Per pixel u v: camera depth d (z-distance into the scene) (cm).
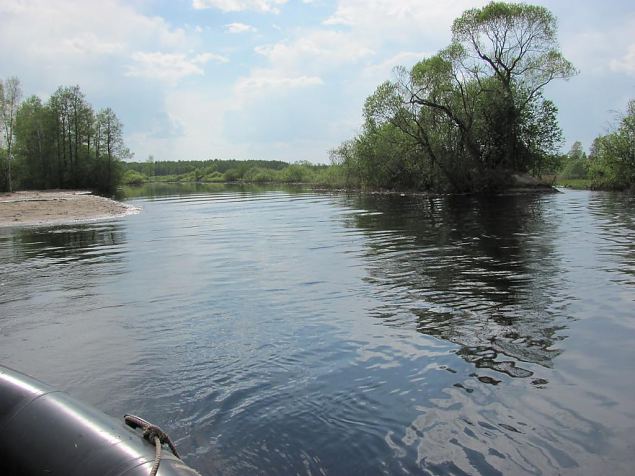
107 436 265
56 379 492
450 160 3719
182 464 253
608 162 3466
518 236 1386
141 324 674
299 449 354
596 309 666
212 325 655
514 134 3697
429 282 853
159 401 435
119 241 1611
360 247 1294
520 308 680
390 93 3638
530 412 399
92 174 6256
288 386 458
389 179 4450
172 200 4331
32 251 1423
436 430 375
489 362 499
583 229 1501
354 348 550
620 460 332
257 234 1678
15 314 750
